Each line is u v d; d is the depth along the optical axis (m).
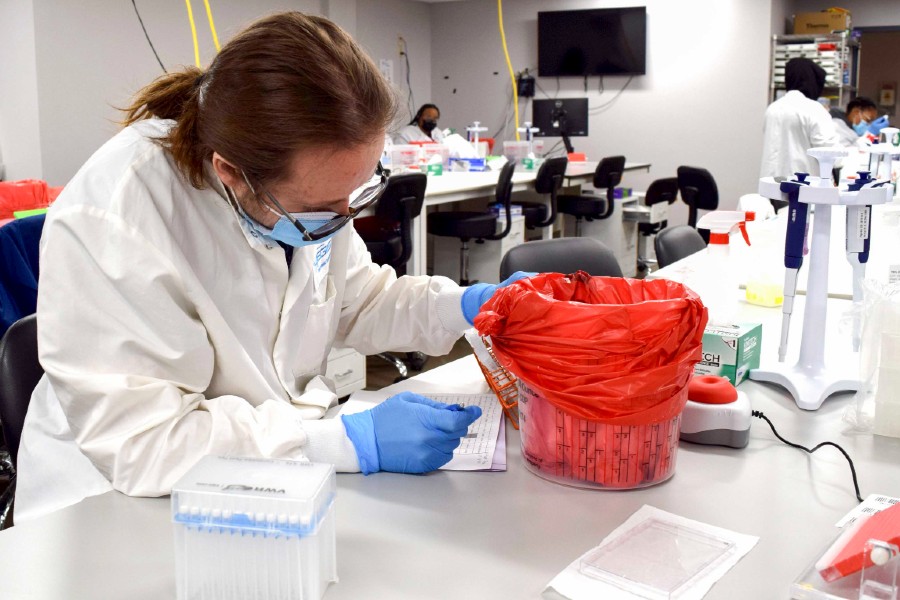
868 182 1.29
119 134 1.08
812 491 0.96
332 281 1.32
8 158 5.29
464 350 4.13
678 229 2.57
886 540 0.75
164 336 0.97
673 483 0.98
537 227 5.36
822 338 1.29
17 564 0.80
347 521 0.89
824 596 0.73
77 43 5.22
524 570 0.79
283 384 1.20
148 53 5.70
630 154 7.88
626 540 0.84
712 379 1.13
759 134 7.25
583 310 0.92
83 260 0.96
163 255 0.98
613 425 0.94
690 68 7.46
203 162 1.02
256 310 1.12
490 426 1.16
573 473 0.98
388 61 8.05
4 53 5.12
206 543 0.73
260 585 0.73
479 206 5.69
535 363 0.96
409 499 0.94
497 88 8.39
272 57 0.84
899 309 1.10
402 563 0.80
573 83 8.02
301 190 0.91
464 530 0.87
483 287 1.30
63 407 0.97
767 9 7.04
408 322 1.37
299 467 0.77
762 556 0.81
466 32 8.43
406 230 3.68
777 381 1.32
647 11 7.54
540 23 7.88
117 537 0.85
